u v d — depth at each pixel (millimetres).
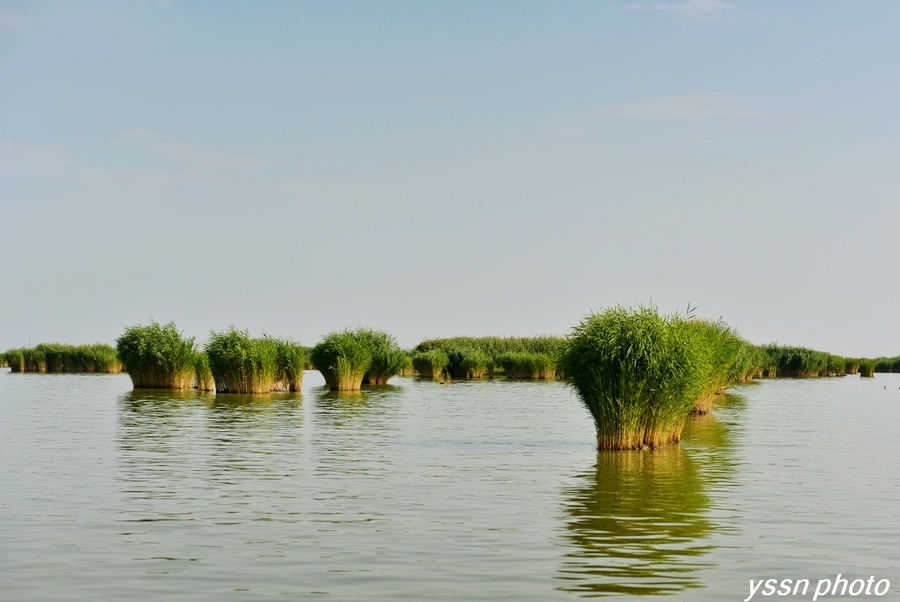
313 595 11633
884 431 33281
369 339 67000
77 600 11414
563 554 13703
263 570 12773
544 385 68125
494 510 17031
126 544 14227
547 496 18547
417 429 32531
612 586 12094
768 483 20406
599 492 19062
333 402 46406
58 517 16234
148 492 18812
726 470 22438
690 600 11578
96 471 21734
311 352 59688
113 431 31125
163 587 11961
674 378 26094
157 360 57000
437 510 17000
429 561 13281
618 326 26359
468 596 11609
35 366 95812
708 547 14227
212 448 26406
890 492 19281
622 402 26062
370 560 13305
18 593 11688
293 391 55812
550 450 26375
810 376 96062
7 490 19000
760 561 13422
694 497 18516
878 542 14641
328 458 24297
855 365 103812
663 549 14070
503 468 22547
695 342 27500
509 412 40906
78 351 94688
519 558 13461
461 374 82938
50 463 23094
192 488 19344
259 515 16469
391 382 72375
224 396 50844
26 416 37281
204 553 13688
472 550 13930
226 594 11672
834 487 19922
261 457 24438
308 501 17859
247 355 52438
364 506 17375
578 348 26594
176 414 38344
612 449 26188
